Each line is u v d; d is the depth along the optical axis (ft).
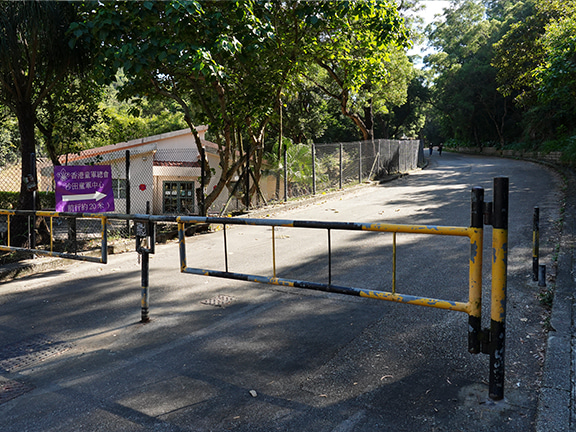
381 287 18.84
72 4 28.55
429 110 217.77
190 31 28.91
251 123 44.65
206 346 13.99
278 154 49.75
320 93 107.14
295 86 47.70
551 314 14.53
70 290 20.77
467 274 19.81
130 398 11.08
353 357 12.79
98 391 11.50
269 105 40.91
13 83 29.63
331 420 9.82
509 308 15.60
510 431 9.15
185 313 17.03
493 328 10.05
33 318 17.25
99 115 46.37
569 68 43.73
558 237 24.89
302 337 14.35
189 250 28.78
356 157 64.75
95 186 28.04
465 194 46.62
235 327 15.46
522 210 33.99
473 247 10.05
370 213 38.93
